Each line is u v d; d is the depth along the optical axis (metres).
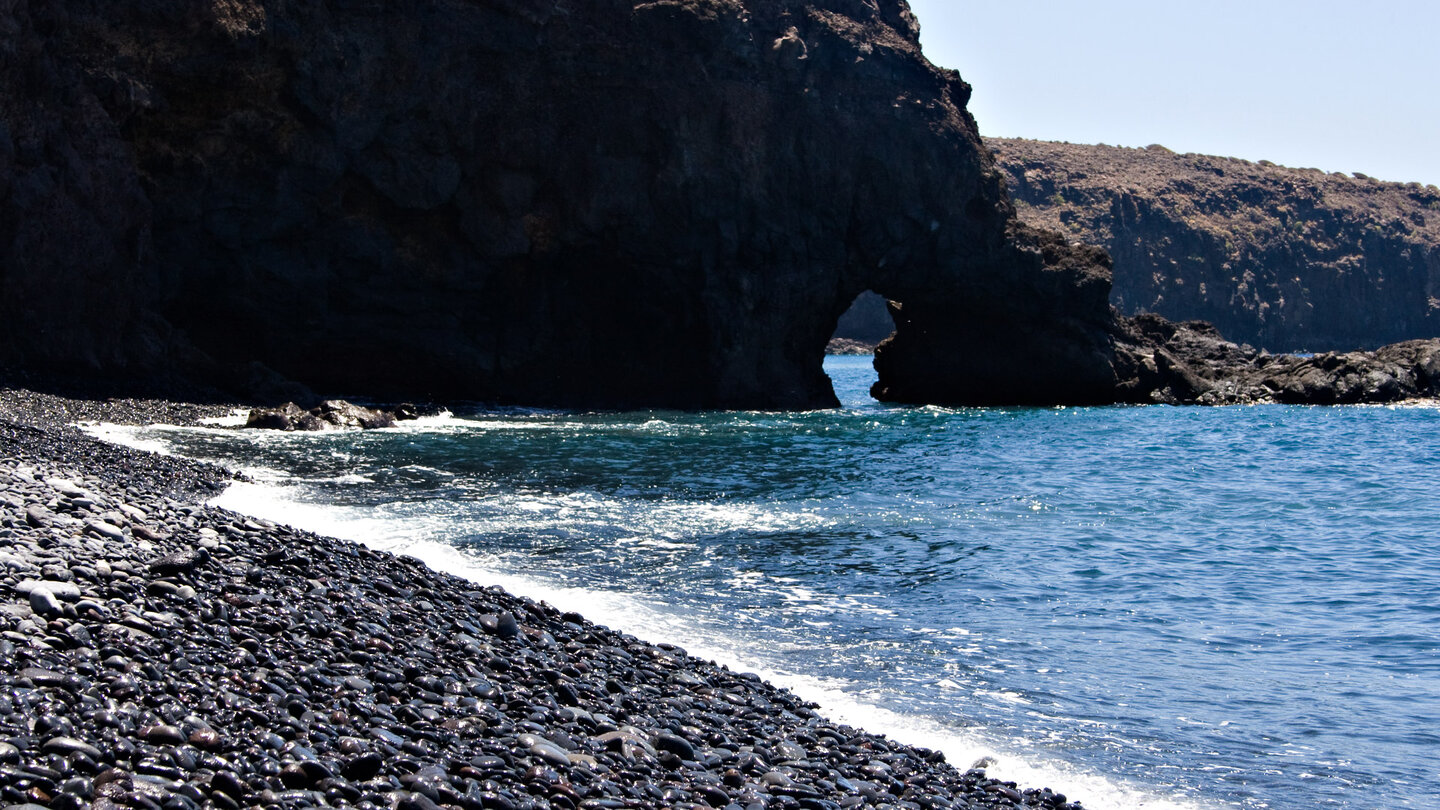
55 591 8.32
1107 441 41.38
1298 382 61.44
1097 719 10.66
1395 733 10.48
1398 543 20.89
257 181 42.56
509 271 50.22
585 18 48.81
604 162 49.66
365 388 48.75
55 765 5.43
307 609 9.91
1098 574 17.55
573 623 12.02
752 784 7.63
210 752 6.06
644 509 22.44
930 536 20.42
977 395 62.72
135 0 38.72
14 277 35.75
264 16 40.81
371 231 46.09
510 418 44.81
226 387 42.03
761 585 16.03
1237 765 9.61
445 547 17.75
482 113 47.41
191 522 13.25
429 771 6.36
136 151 40.06
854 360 186.75
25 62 35.72
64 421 31.17
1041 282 59.22
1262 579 17.44
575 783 6.87
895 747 9.38
